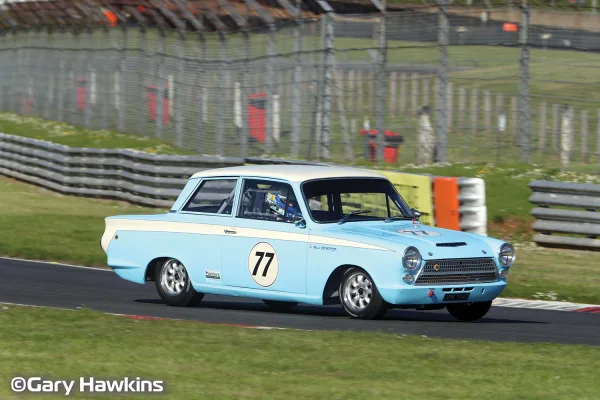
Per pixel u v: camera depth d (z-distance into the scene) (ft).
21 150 330.54
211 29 325.42
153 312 124.26
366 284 113.29
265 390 75.97
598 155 245.04
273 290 119.44
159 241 129.90
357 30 266.36
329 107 271.90
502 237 208.74
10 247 191.83
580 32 242.58
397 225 121.49
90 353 90.27
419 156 257.96
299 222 117.60
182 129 337.72
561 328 115.44
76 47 424.05
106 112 398.83
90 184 288.71
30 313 114.42
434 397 74.18
